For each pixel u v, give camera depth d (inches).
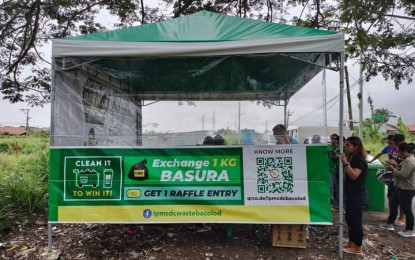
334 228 237.0
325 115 194.2
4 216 229.9
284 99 289.1
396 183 235.5
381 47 318.7
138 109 259.8
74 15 380.5
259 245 199.5
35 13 357.1
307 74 256.4
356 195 189.5
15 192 265.3
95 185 193.6
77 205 193.0
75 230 229.1
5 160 443.8
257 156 190.1
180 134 209.9
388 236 230.5
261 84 288.5
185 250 192.1
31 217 252.4
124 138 209.0
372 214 294.2
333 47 181.3
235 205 189.6
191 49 185.3
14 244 204.2
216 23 206.2
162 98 300.8
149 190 192.7
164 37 192.4
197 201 191.0
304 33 187.0
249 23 205.0
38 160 395.9
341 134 188.1
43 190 288.5
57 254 188.7
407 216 229.9
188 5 399.5
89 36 195.2
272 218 187.6
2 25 350.0
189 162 192.4
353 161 188.7
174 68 253.9
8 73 373.1
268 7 405.4
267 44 182.5
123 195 193.0
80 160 194.7
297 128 209.3
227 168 191.2
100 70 243.0
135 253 190.5
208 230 223.8
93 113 229.1
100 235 217.6
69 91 206.4
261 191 189.2
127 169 193.8
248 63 243.6
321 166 186.9
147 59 223.1
